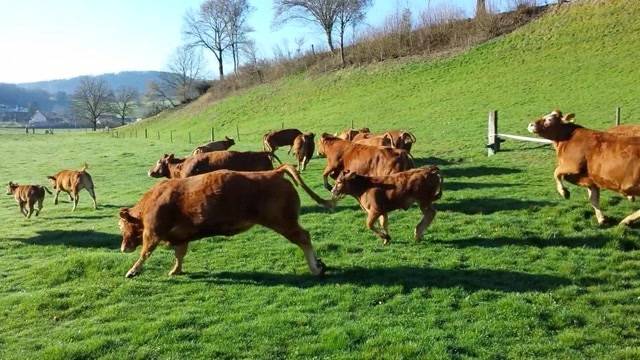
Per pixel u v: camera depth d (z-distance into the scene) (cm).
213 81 9388
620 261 1002
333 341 750
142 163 3241
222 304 898
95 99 11369
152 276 1048
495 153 2245
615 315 799
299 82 6538
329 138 1580
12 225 1756
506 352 714
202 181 990
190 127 6309
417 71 5319
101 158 3653
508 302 841
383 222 1182
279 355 732
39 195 1888
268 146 2811
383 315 829
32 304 936
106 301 938
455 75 4853
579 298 857
